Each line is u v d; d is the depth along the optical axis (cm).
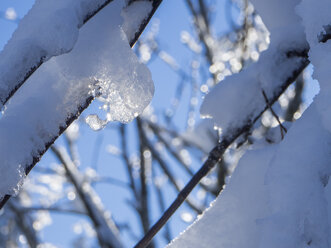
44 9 76
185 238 85
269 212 82
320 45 77
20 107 78
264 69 92
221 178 209
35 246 252
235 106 92
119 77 80
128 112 81
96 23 80
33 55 75
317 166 77
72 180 220
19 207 253
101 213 213
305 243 75
